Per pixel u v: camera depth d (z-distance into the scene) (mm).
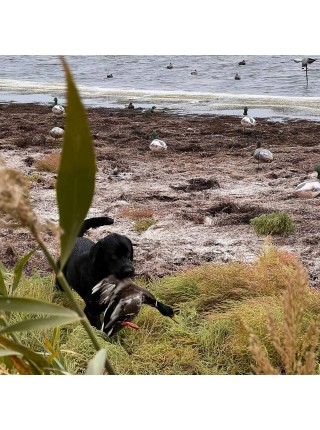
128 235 9312
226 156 14719
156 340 6160
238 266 7262
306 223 9711
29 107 19562
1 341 1777
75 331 5836
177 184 12344
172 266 8086
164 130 17016
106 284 5371
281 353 1761
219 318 6188
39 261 8094
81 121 1326
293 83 20156
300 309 1735
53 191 11578
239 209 10602
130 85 22047
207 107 19188
